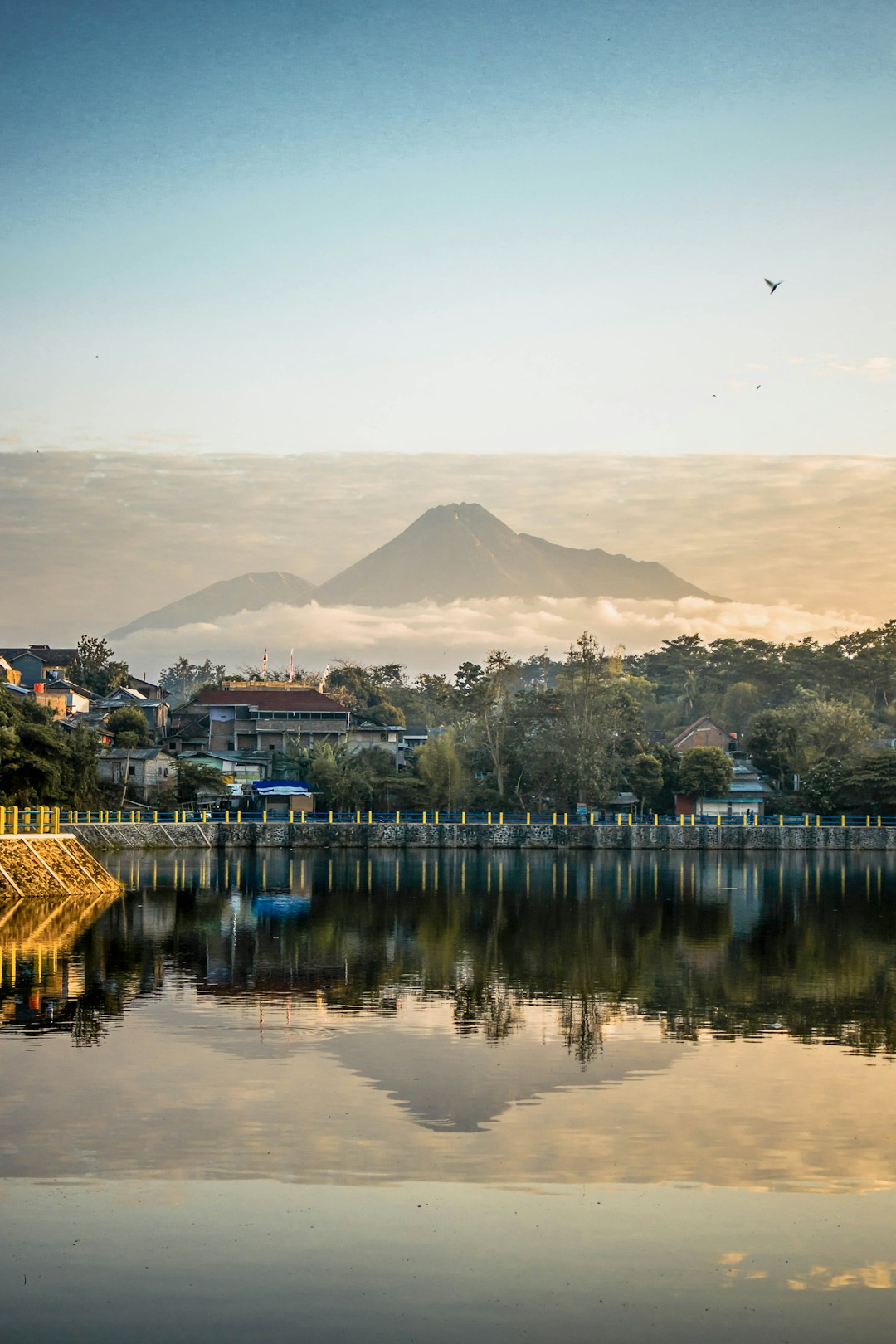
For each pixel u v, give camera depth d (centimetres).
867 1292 2120
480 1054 3581
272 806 13850
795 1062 3522
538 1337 1970
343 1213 2397
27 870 7444
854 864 11912
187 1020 3953
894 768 14025
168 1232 2300
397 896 8206
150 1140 2766
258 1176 2567
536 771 14100
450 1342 1953
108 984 4569
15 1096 3064
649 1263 2214
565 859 12019
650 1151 2753
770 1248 2275
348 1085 3216
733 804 14762
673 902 8156
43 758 9850
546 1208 2434
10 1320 1992
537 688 15275
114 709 17038
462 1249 2252
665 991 4650
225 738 16100
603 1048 3678
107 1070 3312
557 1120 2956
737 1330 1998
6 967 4912
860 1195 2517
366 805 14112
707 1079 3334
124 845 11950
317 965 5141
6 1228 2306
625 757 15100
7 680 16725
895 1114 3023
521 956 5541
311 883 9056
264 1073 3319
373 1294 2089
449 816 13825
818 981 4928
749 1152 2748
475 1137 2830
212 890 8338
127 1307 2034
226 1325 1989
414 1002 4359
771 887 9431
